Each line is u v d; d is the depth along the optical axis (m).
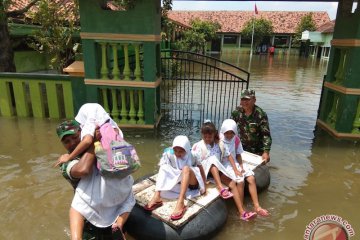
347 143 5.87
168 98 8.58
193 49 27.50
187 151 3.45
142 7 5.52
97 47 5.95
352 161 5.13
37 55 12.67
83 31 5.71
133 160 2.84
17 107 6.87
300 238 3.26
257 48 38.69
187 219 3.11
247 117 4.54
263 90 11.15
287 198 4.00
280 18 41.69
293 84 12.75
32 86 6.64
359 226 3.47
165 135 6.04
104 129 2.83
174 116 7.28
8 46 7.92
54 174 4.39
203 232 3.10
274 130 6.55
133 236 3.18
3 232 3.21
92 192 2.76
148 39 5.70
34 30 9.70
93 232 2.92
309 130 6.59
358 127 5.96
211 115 7.39
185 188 3.27
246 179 3.86
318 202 3.93
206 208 3.33
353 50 5.54
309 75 16.02
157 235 3.03
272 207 3.80
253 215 3.51
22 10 8.26
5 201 3.73
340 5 6.15
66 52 9.80
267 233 3.32
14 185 4.09
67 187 4.07
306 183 4.40
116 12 5.57
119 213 2.93
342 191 4.21
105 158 2.71
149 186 3.68
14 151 5.14
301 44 35.75
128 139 5.80
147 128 6.28
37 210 3.58
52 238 3.15
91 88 6.10
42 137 5.76
